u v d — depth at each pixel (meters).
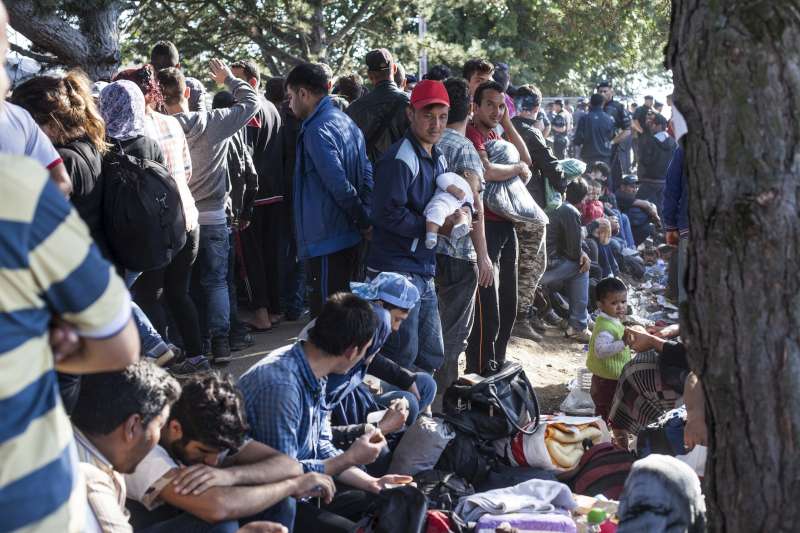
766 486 2.07
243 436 3.21
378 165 4.78
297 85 5.15
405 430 4.58
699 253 2.09
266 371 3.55
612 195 12.03
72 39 9.93
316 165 5.00
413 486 3.69
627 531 2.54
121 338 1.75
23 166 1.64
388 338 4.82
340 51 18.23
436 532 3.60
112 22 10.21
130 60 16.34
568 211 7.59
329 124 5.05
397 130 5.73
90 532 2.32
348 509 3.75
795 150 1.92
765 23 1.90
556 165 7.07
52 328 1.72
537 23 26.39
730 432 2.11
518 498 3.85
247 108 5.64
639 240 12.58
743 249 1.98
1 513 1.65
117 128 4.14
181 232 4.15
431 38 17.80
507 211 5.68
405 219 4.68
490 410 4.46
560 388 6.48
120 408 2.67
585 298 7.73
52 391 1.72
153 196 4.00
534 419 4.57
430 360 5.08
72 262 1.66
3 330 1.62
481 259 5.29
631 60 27.66
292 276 7.16
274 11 17.17
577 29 14.87
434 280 5.32
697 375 2.18
